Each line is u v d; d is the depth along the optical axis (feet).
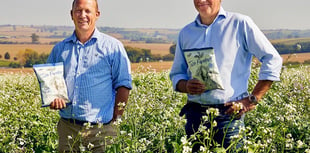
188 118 17.66
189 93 16.87
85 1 18.04
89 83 18.34
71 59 18.47
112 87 19.19
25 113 29.30
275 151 17.47
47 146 24.43
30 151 22.81
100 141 18.57
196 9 16.69
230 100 16.48
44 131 26.89
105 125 18.84
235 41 16.39
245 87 16.78
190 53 16.47
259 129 16.88
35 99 35.24
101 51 18.48
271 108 27.53
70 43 18.69
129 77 19.07
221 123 16.67
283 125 19.07
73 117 18.48
